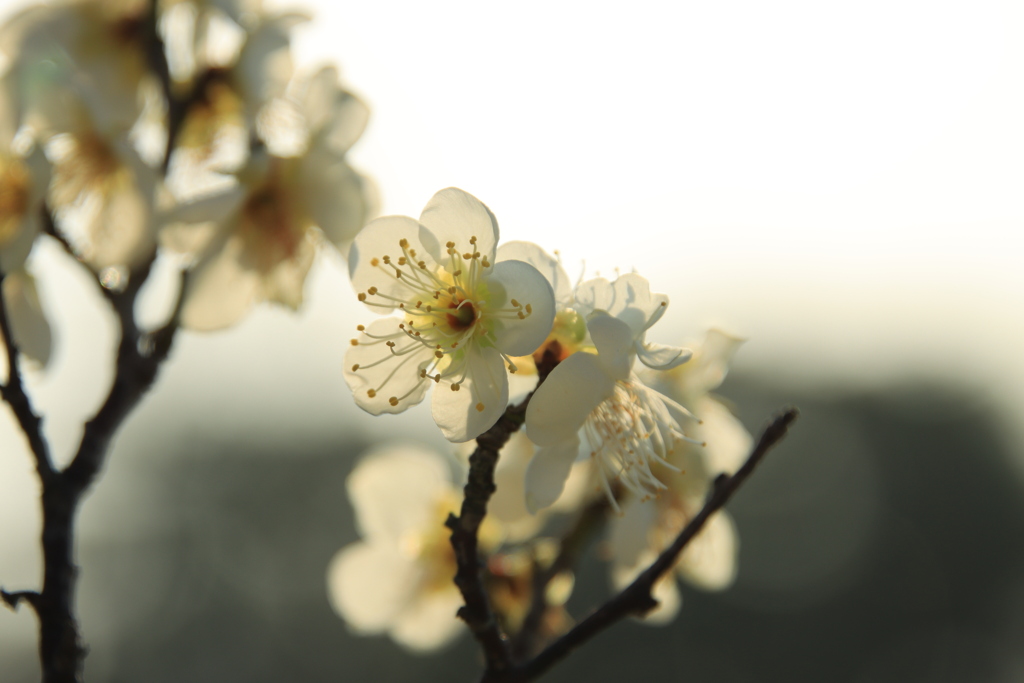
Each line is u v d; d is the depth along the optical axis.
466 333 0.31
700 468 0.35
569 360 0.30
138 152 0.35
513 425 0.30
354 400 0.31
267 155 0.35
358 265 0.31
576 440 0.31
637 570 0.35
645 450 0.32
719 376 0.35
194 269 0.35
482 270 0.31
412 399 0.31
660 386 0.34
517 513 0.33
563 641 0.30
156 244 0.34
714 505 0.30
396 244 0.31
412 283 0.32
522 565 0.34
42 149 0.34
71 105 0.35
